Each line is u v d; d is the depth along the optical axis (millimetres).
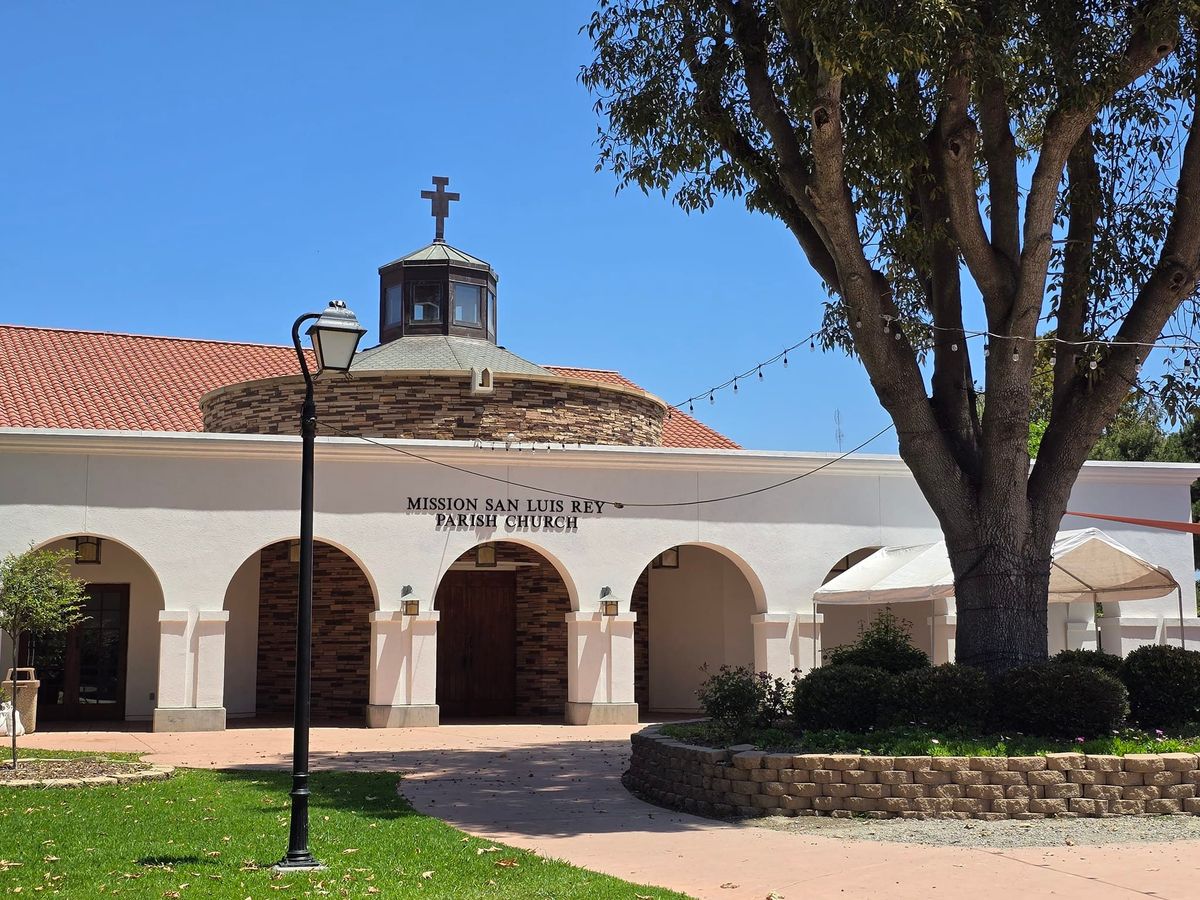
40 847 9992
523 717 25422
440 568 22656
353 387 24734
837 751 12398
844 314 17172
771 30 15477
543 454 23266
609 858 9945
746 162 15789
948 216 15516
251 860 9539
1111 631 25312
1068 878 8977
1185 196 14242
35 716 21141
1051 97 13609
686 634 27734
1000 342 14359
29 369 29719
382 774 15070
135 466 21406
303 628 9750
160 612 21156
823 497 24922
